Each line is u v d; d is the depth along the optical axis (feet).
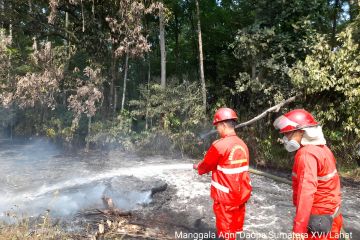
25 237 11.43
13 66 34.45
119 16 31.53
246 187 10.09
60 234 12.30
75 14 34.55
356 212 17.57
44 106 37.42
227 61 37.47
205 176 22.74
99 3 33.19
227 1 41.42
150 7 30.91
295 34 29.68
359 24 24.68
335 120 25.20
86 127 35.32
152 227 14.19
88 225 13.24
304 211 7.27
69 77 33.47
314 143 7.94
